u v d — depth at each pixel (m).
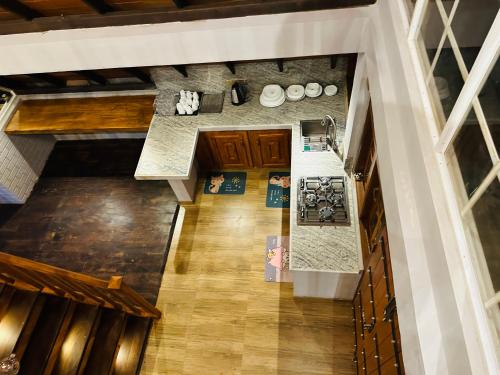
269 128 3.47
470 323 0.90
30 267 2.08
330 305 3.19
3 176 4.15
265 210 3.96
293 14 1.81
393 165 1.35
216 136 3.71
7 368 2.21
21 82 4.09
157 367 3.04
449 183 1.08
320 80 3.64
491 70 0.88
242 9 1.80
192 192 4.12
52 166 4.79
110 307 3.01
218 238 3.81
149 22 1.90
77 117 4.01
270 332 3.12
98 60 2.12
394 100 1.44
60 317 2.66
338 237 2.60
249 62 3.53
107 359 2.76
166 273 3.62
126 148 4.89
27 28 1.97
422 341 1.05
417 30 1.35
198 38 1.95
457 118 1.00
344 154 2.93
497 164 0.88
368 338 2.33
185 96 3.69
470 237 0.98
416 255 1.16
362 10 1.77
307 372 2.88
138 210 4.17
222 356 3.04
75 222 4.17
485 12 1.01
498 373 0.82
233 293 3.40
